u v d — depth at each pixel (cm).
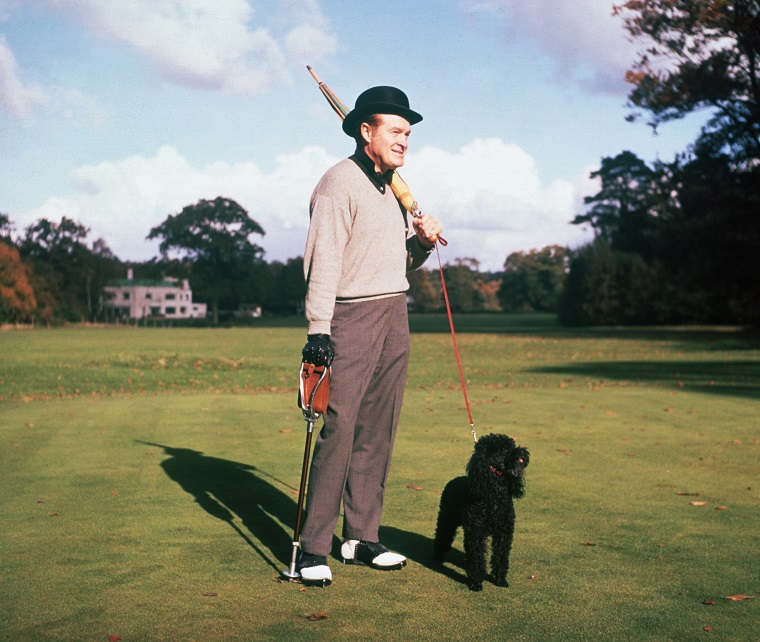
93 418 973
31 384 1638
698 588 344
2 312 9112
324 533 368
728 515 478
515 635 289
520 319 9519
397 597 334
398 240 392
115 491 543
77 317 11131
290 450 724
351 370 376
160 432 845
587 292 6606
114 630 292
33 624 298
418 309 14025
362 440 393
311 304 365
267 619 305
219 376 1864
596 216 8469
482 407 1073
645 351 2875
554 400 1170
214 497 525
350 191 376
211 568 371
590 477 596
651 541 420
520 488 343
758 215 3928
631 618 307
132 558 386
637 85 3084
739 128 3538
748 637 288
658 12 2872
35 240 11981
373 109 374
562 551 402
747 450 719
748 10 2747
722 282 4516
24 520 461
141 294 13325
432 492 545
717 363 2189
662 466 639
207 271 11144
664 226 4556
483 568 343
